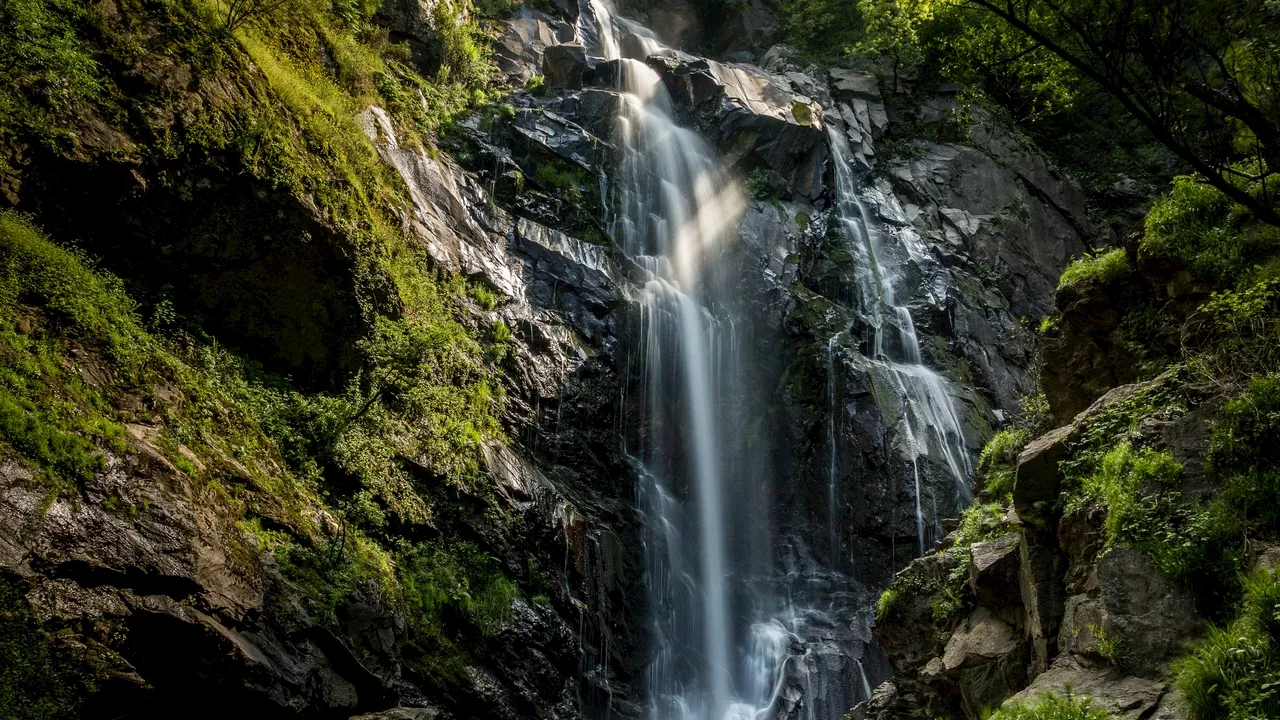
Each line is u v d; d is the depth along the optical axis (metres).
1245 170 8.77
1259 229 8.57
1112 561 6.82
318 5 17.50
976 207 26.67
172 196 12.07
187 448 10.06
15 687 7.34
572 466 16.56
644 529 16.98
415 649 11.48
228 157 12.71
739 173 23.58
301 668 9.66
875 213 24.83
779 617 17.69
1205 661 5.63
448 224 17.19
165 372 10.68
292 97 14.45
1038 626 7.65
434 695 11.33
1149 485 7.06
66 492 8.20
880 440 18.69
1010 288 25.45
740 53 31.30
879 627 10.53
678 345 19.52
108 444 8.81
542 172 20.30
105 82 11.77
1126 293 9.77
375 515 11.98
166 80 12.39
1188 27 7.14
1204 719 5.48
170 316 11.83
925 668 9.45
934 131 28.20
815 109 25.31
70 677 7.67
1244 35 7.21
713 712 15.77
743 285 21.50
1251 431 6.82
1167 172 29.34
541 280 18.20
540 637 13.04
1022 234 26.72
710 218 22.33
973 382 21.98
